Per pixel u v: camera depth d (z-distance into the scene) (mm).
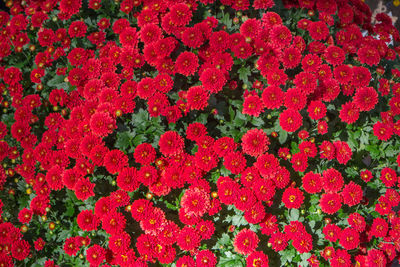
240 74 1230
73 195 1224
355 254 1247
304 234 1181
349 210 1249
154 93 1200
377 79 1301
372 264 1204
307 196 1233
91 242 1218
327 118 1238
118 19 1287
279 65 1229
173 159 1186
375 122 1277
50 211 1246
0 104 1342
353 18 1351
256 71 1260
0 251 1229
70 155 1198
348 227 1213
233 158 1178
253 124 1232
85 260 1234
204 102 1190
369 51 1275
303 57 1274
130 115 1241
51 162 1217
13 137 1285
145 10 1243
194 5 1253
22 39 1301
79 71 1229
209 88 1190
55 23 1309
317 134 1254
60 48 1264
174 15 1222
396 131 1254
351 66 1258
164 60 1210
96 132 1180
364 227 1197
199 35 1213
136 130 1217
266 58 1220
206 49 1239
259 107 1193
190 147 1225
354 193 1193
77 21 1260
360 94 1231
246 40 1210
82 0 1307
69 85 1249
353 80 1245
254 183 1177
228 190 1168
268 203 1197
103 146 1197
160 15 1258
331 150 1204
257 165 1179
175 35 1236
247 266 1171
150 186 1178
